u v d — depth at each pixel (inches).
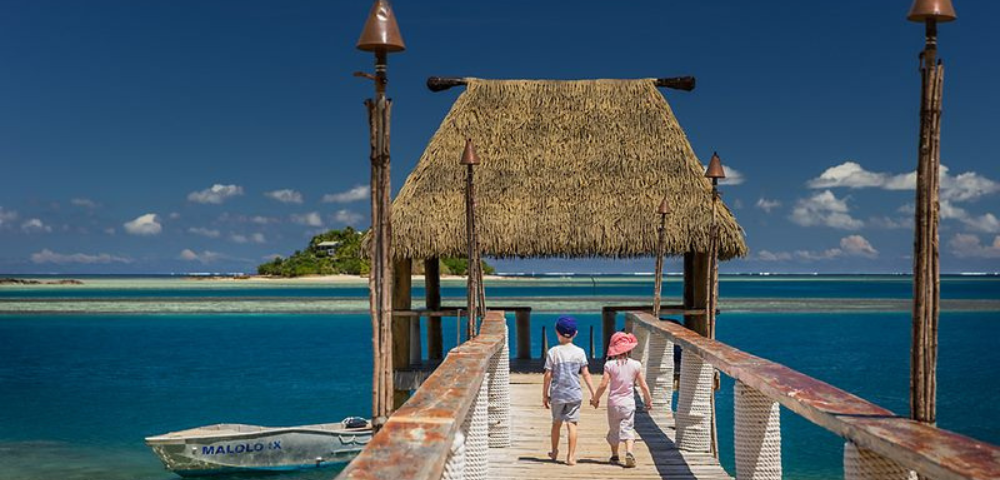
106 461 738.8
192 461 692.1
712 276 431.8
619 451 368.2
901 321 2346.2
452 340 1517.0
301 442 725.3
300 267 7790.4
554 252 610.5
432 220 616.1
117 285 7327.8
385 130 246.5
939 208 165.9
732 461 657.0
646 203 628.4
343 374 1241.4
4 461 735.7
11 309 3006.9
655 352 459.5
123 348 1638.8
